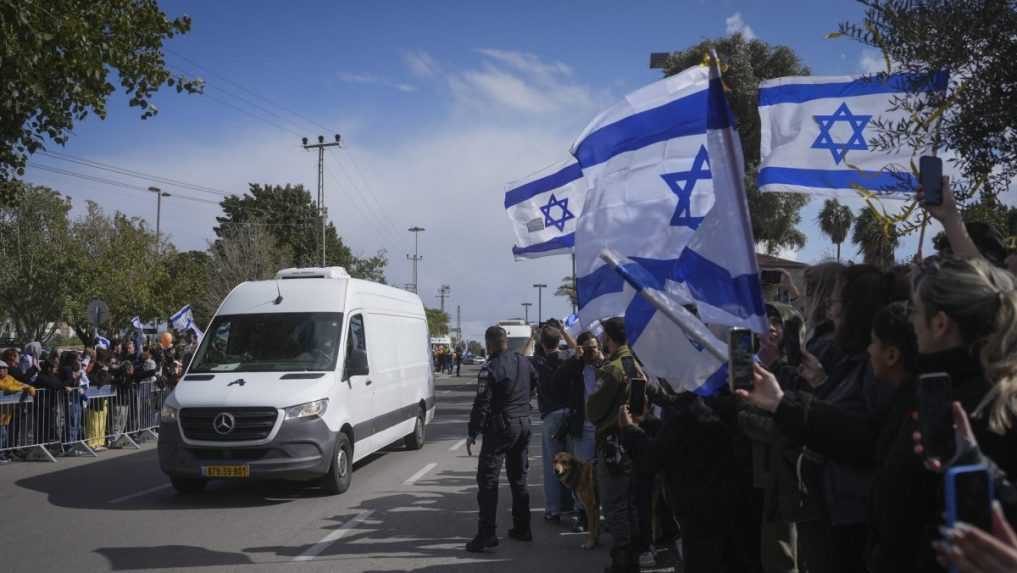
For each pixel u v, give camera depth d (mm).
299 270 11297
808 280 4121
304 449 8984
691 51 23453
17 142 11578
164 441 9094
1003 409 1894
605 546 6961
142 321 38688
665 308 3156
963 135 4184
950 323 2053
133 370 15141
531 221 8734
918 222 4332
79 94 11445
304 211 62812
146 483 10438
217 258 44781
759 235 22188
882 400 2967
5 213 35719
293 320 10227
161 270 39812
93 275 36188
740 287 3236
